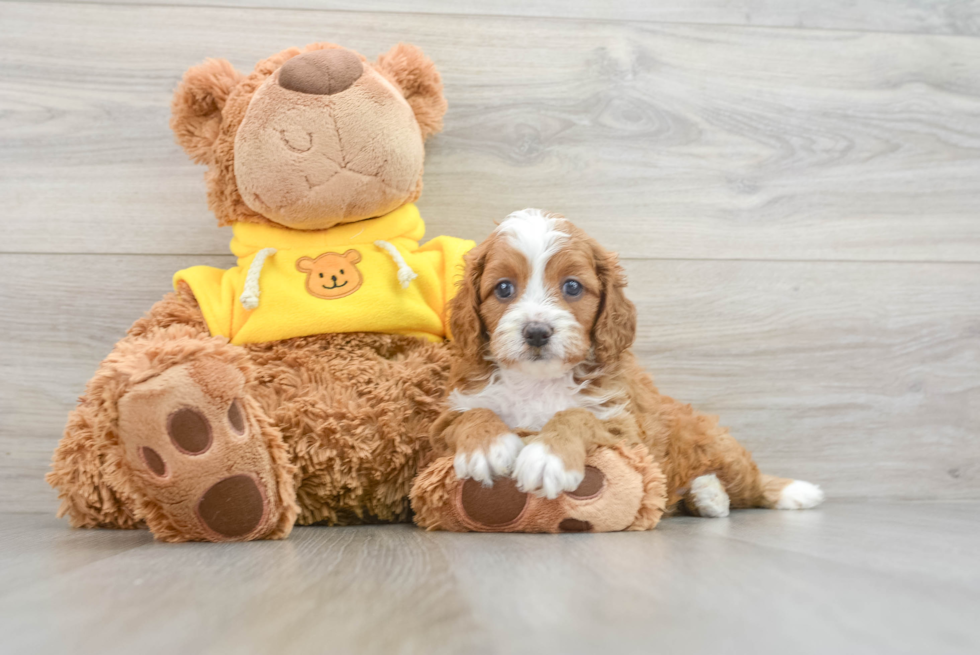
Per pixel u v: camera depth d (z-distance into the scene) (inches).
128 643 28.8
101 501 66.2
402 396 69.4
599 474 59.8
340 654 27.3
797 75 95.3
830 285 95.2
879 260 95.7
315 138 70.4
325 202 71.9
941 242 96.4
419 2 90.5
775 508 82.4
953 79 96.8
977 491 95.3
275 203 72.0
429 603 34.6
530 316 62.6
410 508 69.9
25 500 86.0
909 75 96.3
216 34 88.4
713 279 94.0
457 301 69.3
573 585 38.3
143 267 88.4
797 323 94.7
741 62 94.4
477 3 91.1
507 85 91.7
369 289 73.7
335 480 66.9
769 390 94.2
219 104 75.2
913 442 95.2
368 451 66.7
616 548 50.7
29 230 86.7
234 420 56.8
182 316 73.2
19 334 86.5
